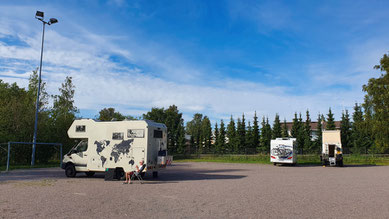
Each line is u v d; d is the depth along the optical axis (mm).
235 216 6680
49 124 30312
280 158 28812
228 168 24953
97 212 7000
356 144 53906
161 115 69312
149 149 14383
